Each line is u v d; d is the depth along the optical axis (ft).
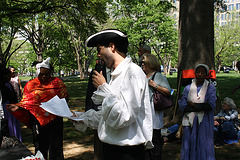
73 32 111.04
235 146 16.28
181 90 18.98
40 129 10.97
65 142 17.79
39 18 80.07
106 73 8.61
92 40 6.24
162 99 10.59
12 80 20.65
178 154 14.64
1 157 8.09
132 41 94.99
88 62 128.88
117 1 99.55
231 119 16.81
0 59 101.09
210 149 11.07
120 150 5.87
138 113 5.80
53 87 11.48
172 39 106.42
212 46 19.38
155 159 10.59
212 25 19.47
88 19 51.55
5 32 88.22
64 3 48.37
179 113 18.52
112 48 6.04
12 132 14.88
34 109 10.81
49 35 102.17
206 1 19.16
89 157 14.49
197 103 11.07
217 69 186.19
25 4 45.14
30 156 8.13
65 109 7.93
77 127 7.24
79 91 57.00
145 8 95.20
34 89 11.20
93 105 8.25
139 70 5.76
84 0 47.96
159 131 10.77
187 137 11.50
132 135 5.70
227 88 56.29
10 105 10.82
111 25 104.37
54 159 10.85
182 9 20.35
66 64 137.59
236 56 171.73
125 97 5.47
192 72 18.51
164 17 99.81
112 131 5.81
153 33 103.76
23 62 196.85
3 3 40.22
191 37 19.17
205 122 11.11
